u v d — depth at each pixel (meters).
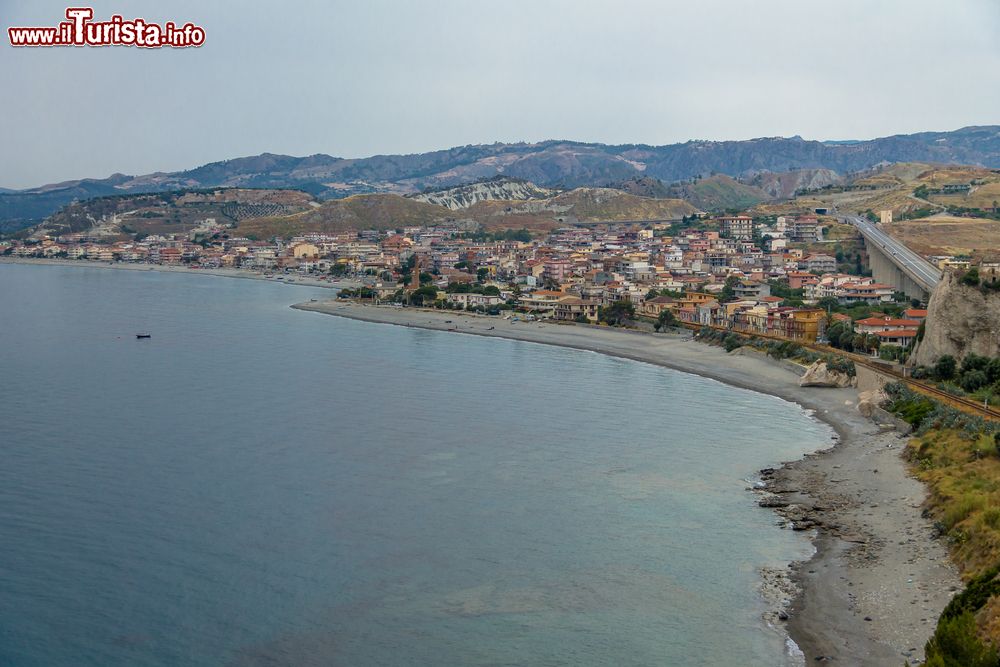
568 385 164.88
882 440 120.88
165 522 92.25
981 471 95.56
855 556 81.00
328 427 130.75
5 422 132.62
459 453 117.38
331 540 87.81
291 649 68.38
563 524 91.88
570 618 72.25
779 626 69.69
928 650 57.66
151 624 72.00
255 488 102.94
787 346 188.00
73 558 83.56
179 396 152.38
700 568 80.81
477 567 81.81
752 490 101.69
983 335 147.38
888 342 187.25
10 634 70.50
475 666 65.75
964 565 74.94
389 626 71.38
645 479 106.31
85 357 193.88
